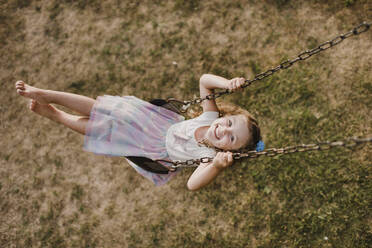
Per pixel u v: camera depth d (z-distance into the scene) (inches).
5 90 158.9
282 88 148.9
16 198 144.4
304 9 161.2
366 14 157.2
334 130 142.0
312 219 132.3
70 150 148.6
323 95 147.1
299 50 154.9
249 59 155.9
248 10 163.5
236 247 132.3
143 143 97.6
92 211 141.0
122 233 137.6
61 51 164.2
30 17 171.3
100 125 94.4
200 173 97.0
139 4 169.9
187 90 153.1
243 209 136.5
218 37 160.4
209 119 101.8
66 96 98.3
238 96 149.0
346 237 129.6
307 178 137.1
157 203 139.9
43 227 140.5
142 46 161.9
